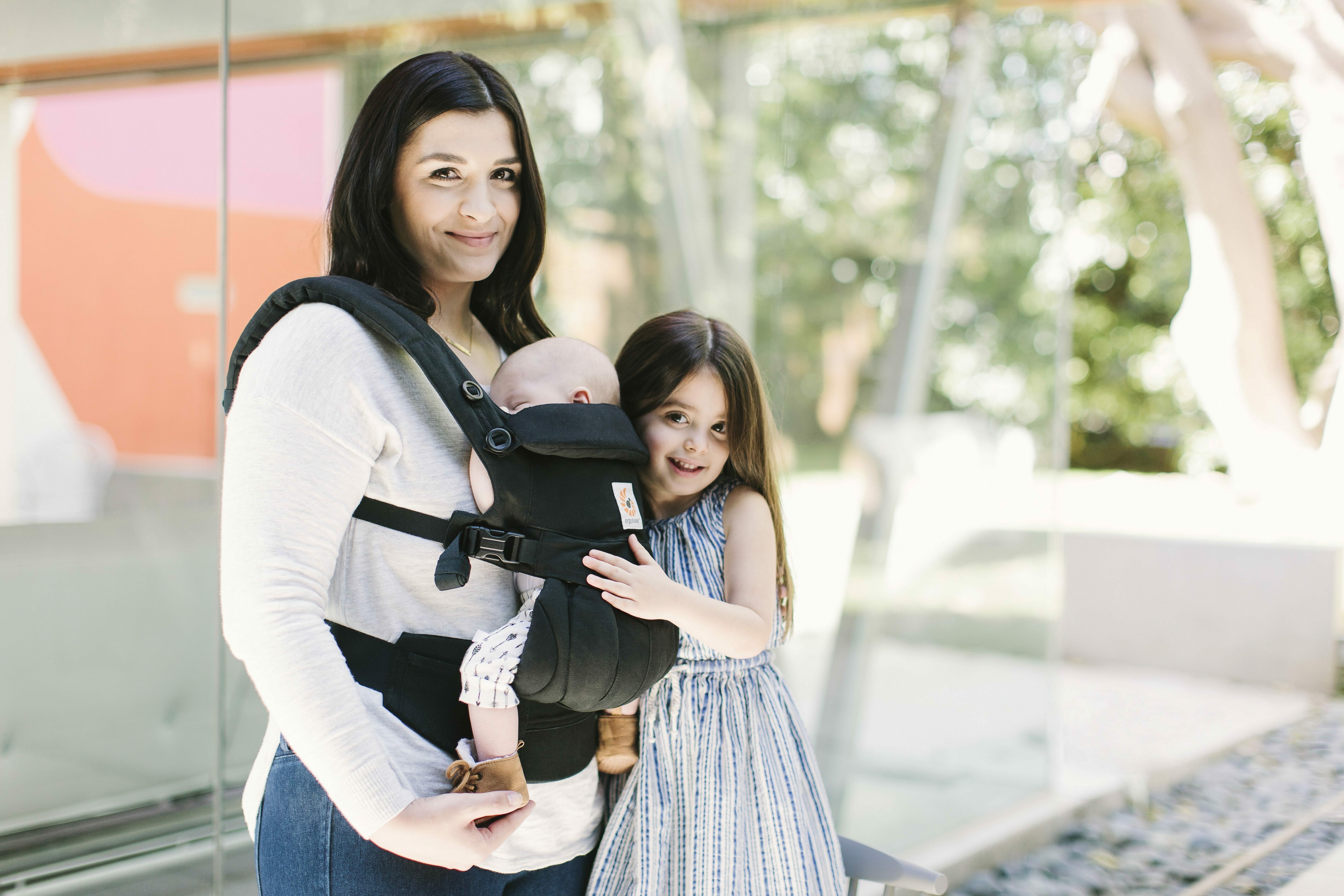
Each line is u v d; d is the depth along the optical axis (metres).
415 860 0.96
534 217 1.25
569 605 1.05
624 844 1.20
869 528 3.44
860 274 3.47
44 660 2.11
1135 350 9.87
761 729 1.29
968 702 3.53
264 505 0.94
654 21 3.00
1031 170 3.72
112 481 2.24
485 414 1.05
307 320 1.00
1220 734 4.28
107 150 2.10
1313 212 5.54
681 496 1.35
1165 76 4.47
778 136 3.28
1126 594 5.66
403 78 1.12
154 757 2.26
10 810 2.03
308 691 0.90
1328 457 4.89
